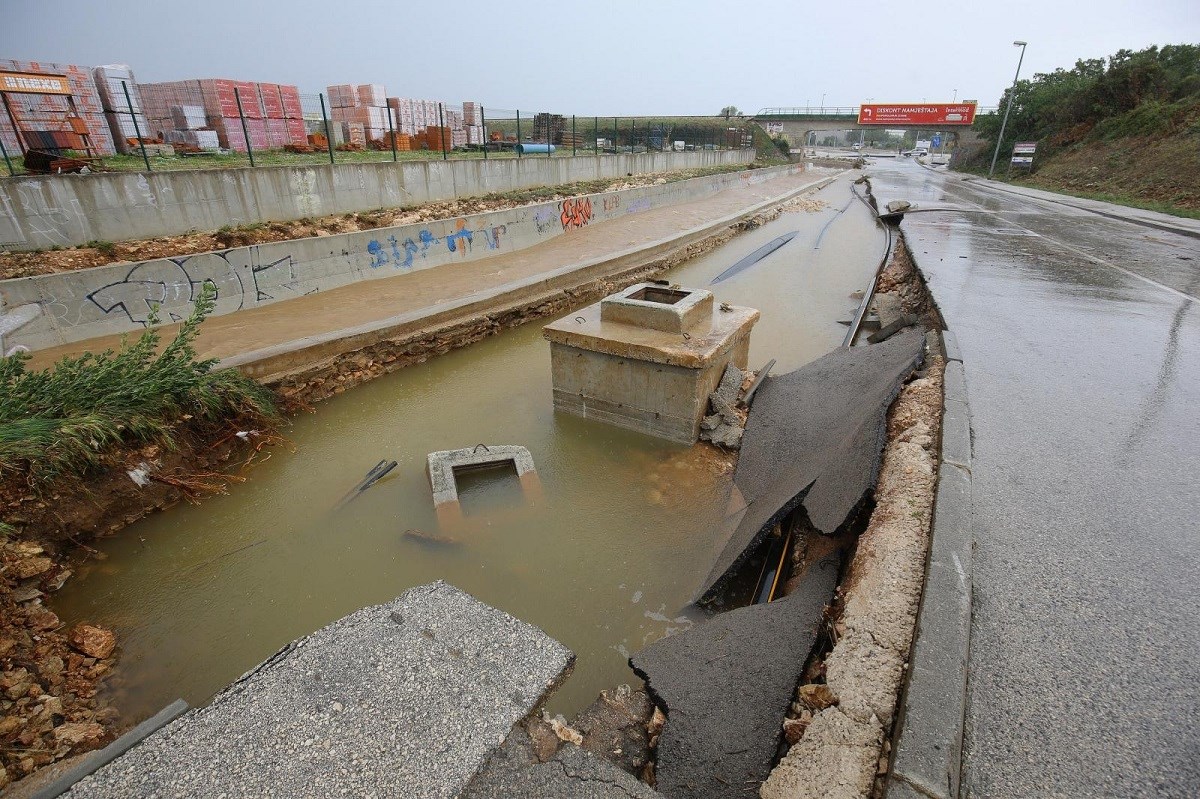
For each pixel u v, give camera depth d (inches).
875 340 345.7
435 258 483.5
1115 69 1244.5
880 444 167.3
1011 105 1569.9
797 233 759.1
